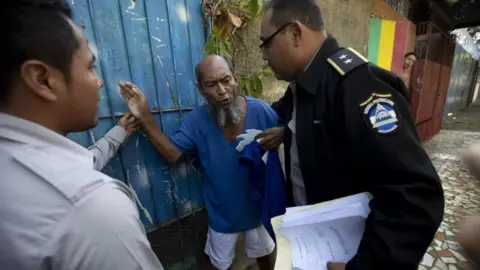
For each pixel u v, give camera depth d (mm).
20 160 422
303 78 871
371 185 731
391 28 3041
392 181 674
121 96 1168
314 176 904
